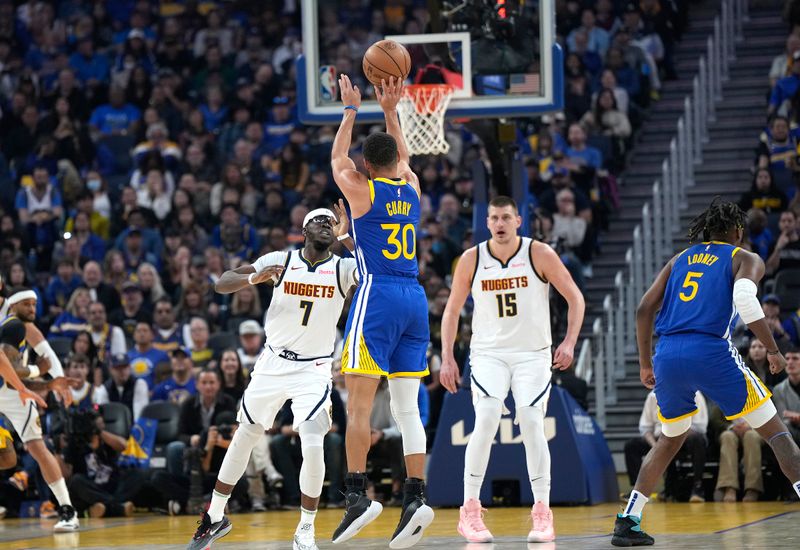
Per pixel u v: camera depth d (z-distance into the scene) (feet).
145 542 34.47
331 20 77.61
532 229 49.83
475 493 30.63
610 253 68.23
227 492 28.14
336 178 27.35
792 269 57.98
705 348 27.14
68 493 43.86
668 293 28.32
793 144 65.72
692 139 73.97
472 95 44.01
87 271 65.05
